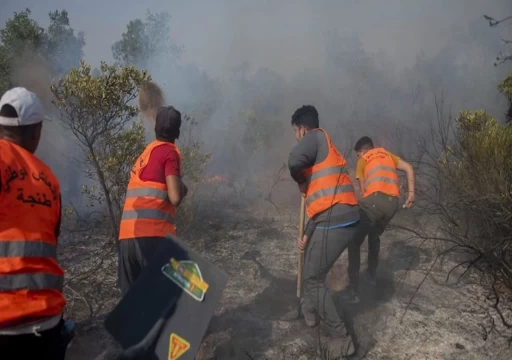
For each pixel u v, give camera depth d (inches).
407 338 146.8
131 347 103.7
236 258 204.2
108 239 217.6
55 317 85.1
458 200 189.5
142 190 127.8
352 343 137.9
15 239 81.2
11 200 82.2
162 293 106.3
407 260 203.9
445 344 143.5
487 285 177.6
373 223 174.9
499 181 188.2
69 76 167.2
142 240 125.6
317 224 143.8
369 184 182.1
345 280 185.9
